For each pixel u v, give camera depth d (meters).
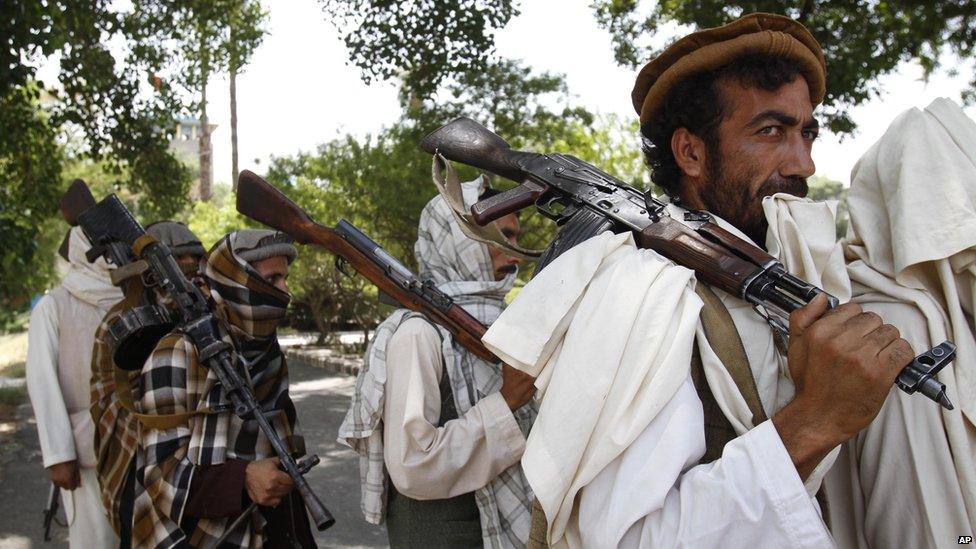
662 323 0.98
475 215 1.39
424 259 2.43
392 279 2.17
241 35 12.22
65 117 10.38
